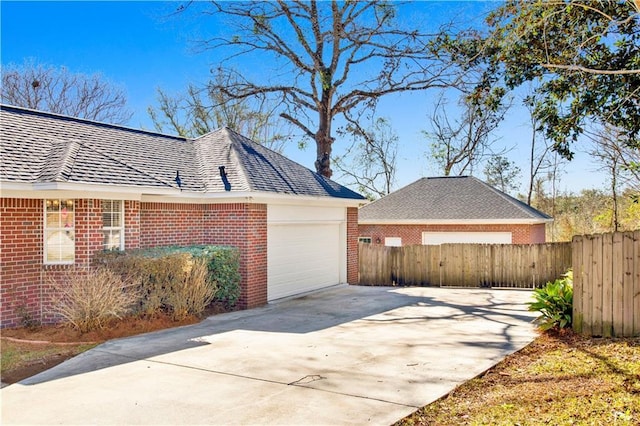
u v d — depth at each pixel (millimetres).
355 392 6016
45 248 10164
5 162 9594
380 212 24406
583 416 5004
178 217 12859
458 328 10172
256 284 13125
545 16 9367
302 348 8336
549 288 9516
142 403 5648
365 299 14547
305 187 15719
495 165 36781
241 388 6180
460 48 12734
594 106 10844
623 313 8242
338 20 21172
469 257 18188
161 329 9891
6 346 8414
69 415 5281
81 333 9055
